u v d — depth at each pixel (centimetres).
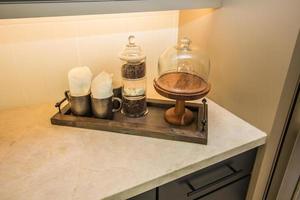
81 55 104
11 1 60
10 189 61
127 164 69
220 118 93
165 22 117
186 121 85
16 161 70
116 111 94
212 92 108
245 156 86
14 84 98
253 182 95
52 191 60
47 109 100
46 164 69
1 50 90
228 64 96
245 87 90
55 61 101
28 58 96
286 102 78
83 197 58
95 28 102
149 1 79
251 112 89
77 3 68
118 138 80
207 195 84
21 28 90
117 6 74
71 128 86
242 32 86
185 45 100
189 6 86
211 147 76
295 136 85
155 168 67
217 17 96
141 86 89
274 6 72
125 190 61
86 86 86
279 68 75
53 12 66
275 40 74
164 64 100
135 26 110
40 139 80
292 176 96
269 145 85
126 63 87
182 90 81
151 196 69
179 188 74
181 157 72
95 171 66
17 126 87
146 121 88
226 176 85
